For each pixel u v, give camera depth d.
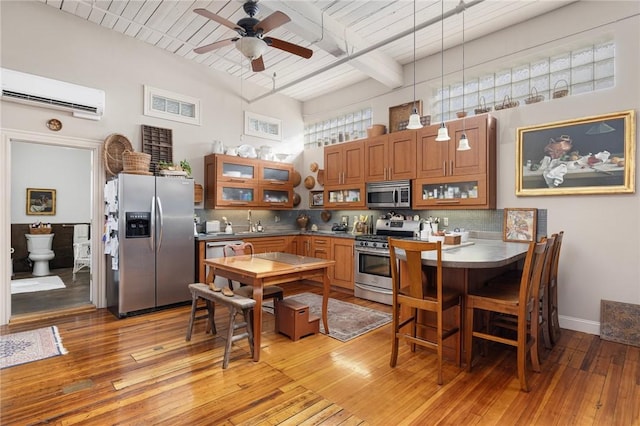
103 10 3.85
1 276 3.59
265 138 6.06
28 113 3.76
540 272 2.52
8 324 3.60
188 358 2.77
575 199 3.43
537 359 2.52
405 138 4.57
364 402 2.15
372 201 4.99
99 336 3.24
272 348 2.98
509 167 3.87
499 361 2.73
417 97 4.87
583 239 3.38
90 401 2.14
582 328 3.37
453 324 2.73
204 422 1.94
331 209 5.79
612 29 3.27
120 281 3.81
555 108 3.54
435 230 4.29
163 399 2.17
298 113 6.62
